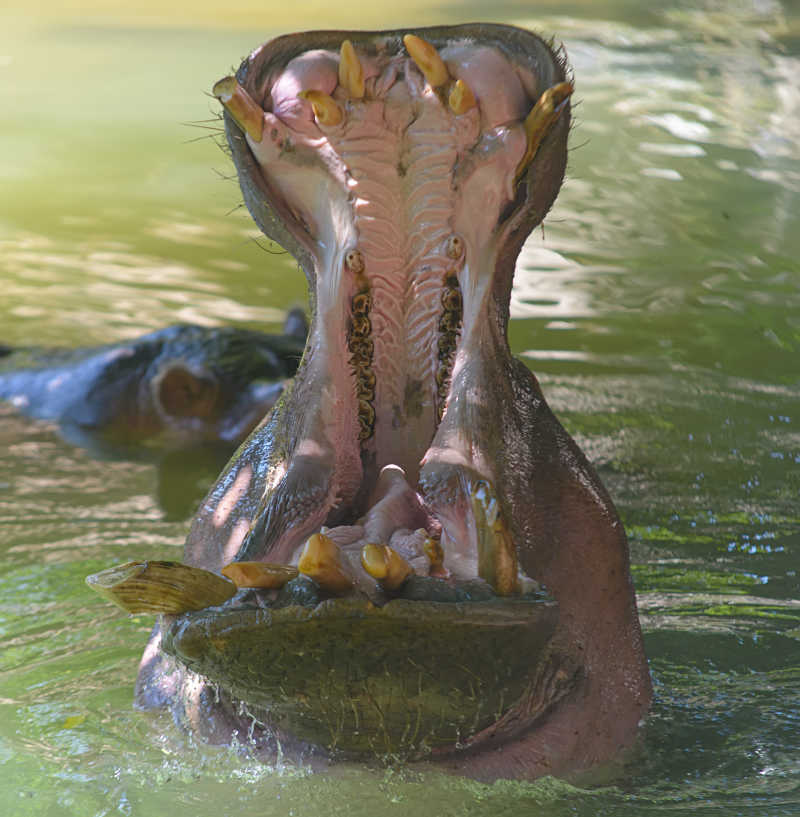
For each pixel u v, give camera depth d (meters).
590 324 35.53
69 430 29.17
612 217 47.22
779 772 14.21
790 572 21.00
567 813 13.13
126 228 46.19
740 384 30.92
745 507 23.81
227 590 11.43
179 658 11.40
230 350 31.00
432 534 12.91
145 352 30.88
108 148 58.94
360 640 10.68
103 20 97.94
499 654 10.98
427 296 13.63
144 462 27.28
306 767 13.52
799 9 101.19
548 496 13.95
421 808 13.15
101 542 22.19
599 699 14.22
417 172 13.06
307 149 13.05
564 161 13.23
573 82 13.02
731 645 18.12
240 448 15.42
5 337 34.12
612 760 14.23
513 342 33.97
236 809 13.41
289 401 13.70
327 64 12.96
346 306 13.45
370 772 13.32
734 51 83.50
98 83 74.69
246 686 11.50
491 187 13.04
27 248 43.41
